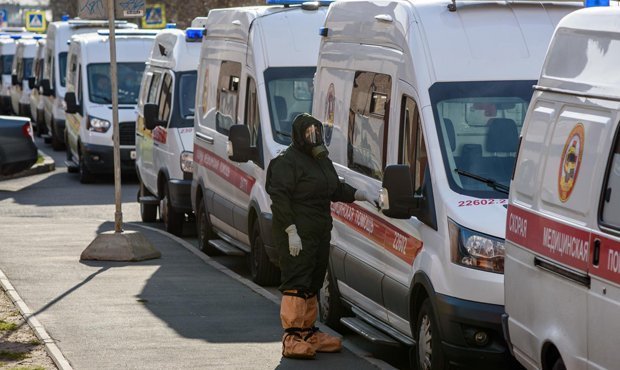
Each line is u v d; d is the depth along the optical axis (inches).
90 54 1854.1
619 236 429.4
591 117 469.4
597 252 444.1
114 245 999.0
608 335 434.0
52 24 2431.1
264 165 898.1
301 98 925.8
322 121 788.0
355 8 738.2
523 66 617.3
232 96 1003.9
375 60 684.7
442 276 563.8
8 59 3516.2
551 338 481.1
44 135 2711.6
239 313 775.7
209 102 1097.4
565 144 487.5
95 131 1807.3
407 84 626.8
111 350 657.6
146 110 1291.8
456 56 618.5
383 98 664.4
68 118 2025.1
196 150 1135.6
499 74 614.5
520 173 529.3
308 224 634.8
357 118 711.1
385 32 671.8
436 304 564.7
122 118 1808.6
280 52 941.2
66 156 2247.8
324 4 975.0
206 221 1090.7
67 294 834.2
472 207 567.8
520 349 520.1
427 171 593.3
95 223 1332.4
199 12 2652.6
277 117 915.4
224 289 870.4
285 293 641.0
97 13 991.6
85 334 699.4
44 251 1051.9
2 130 1756.9
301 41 946.7
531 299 505.0
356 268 693.9
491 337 553.0
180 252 1070.4
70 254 1034.1
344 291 729.0
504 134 598.9
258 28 951.6
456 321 553.9
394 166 583.5
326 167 639.1
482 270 550.0
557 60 514.3
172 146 1242.6
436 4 638.5
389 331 646.5
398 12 653.3
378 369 618.5
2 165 1756.9
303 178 631.2
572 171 476.7
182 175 1226.0
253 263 932.0
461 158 591.2
